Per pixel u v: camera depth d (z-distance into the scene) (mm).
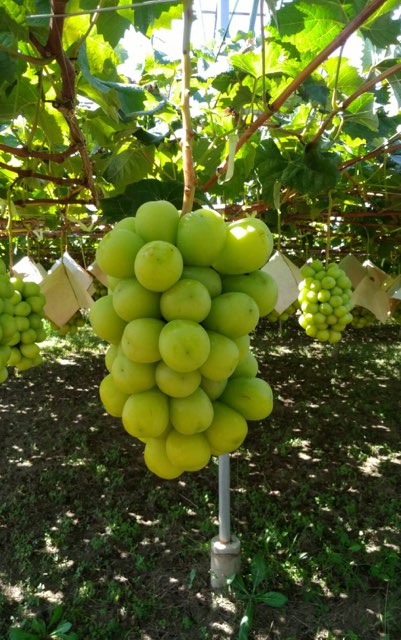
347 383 7836
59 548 3740
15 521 4066
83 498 4406
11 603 3213
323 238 6238
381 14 1790
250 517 4082
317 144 2184
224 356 1043
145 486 4594
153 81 3000
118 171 2818
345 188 3576
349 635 2939
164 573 3484
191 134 1104
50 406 6789
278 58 2084
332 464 5016
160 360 1048
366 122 2490
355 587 3328
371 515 4117
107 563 3564
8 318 1752
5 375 1779
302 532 3836
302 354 9805
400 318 5082
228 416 1143
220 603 3188
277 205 2521
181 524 4012
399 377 8172
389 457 5180
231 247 1113
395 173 3631
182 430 1076
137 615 3123
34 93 2297
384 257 5086
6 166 2301
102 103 2250
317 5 1782
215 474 4758
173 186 1891
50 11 1442
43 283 2855
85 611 3154
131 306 1045
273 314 4535
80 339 11055
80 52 1818
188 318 1010
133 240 1071
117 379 1077
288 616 3104
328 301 3033
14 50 1633
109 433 5777
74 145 2176
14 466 4996
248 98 2473
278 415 6348
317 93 2062
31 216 3957
